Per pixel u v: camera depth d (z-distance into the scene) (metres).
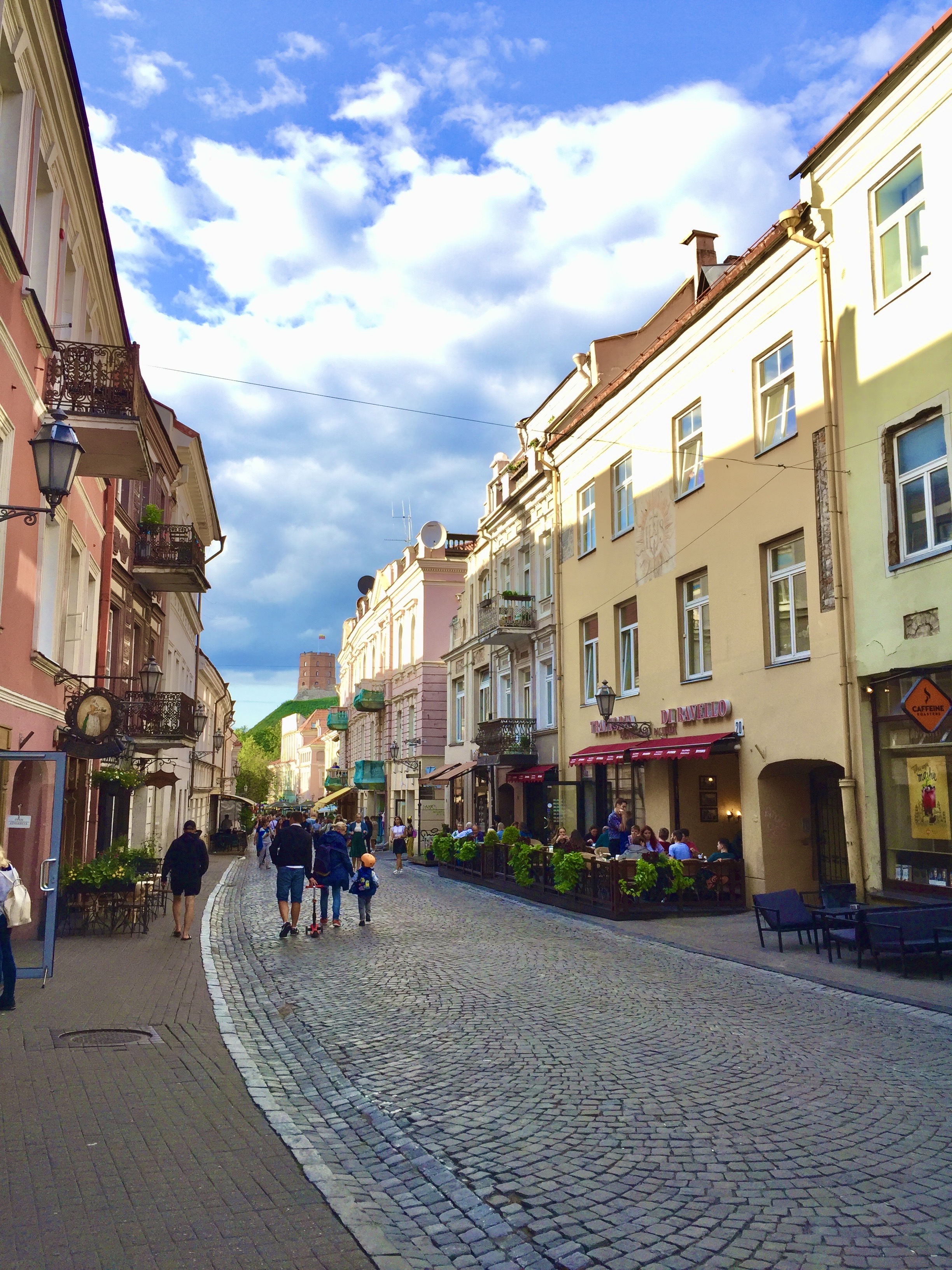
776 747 16.33
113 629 21.30
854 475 14.49
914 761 13.33
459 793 36.97
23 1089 6.14
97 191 14.71
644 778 21.22
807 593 15.78
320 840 15.70
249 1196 4.62
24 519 10.96
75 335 15.27
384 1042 8.00
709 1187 4.84
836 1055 7.43
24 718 12.62
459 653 36.50
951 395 12.69
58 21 11.26
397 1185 4.99
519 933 14.87
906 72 13.48
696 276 22.09
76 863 14.96
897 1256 4.11
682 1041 7.91
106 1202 4.45
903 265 13.81
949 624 12.52
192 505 35.41
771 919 12.84
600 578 24.06
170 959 12.06
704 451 19.23
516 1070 7.05
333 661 154.88
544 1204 4.68
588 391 25.58
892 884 13.61
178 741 21.83
